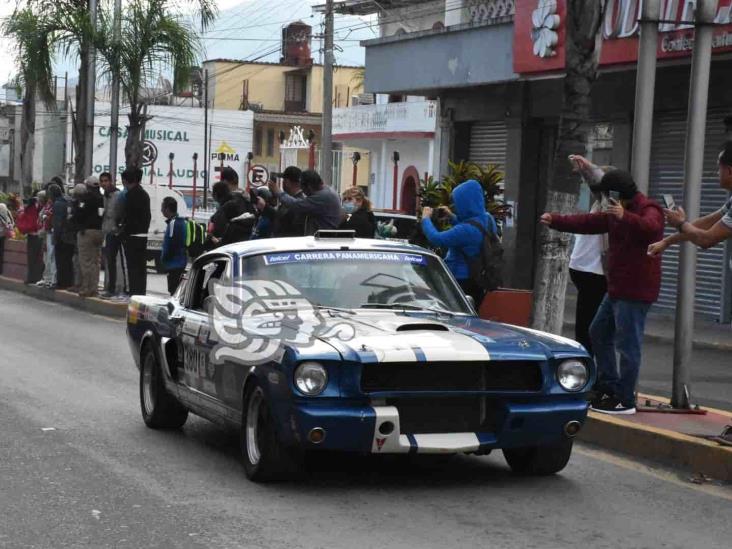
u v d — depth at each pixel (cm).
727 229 805
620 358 973
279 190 1530
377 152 3978
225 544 639
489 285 1108
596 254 1062
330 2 3203
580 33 1172
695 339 1767
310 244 886
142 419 1040
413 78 2727
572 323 2028
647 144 1043
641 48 1034
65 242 2355
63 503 729
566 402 759
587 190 2362
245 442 791
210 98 7788
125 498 743
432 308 857
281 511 710
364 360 712
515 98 2527
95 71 2556
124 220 2023
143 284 2038
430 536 658
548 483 802
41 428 989
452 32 2567
